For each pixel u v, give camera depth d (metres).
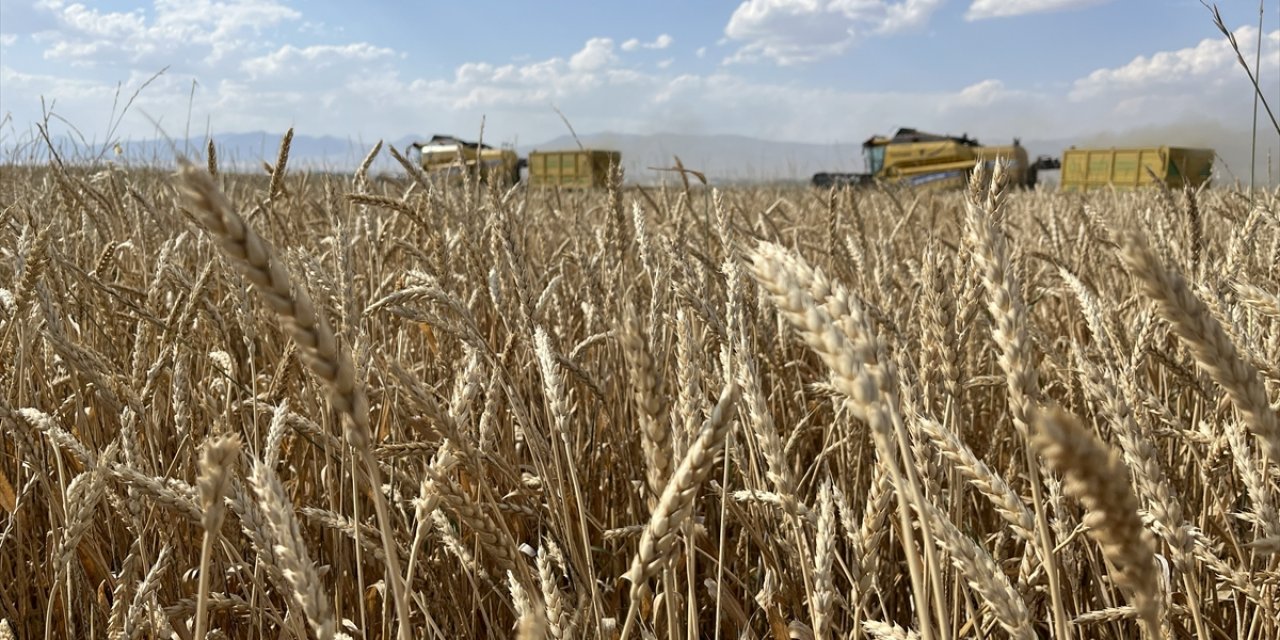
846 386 1.10
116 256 4.86
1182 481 3.35
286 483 3.40
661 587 2.81
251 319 3.18
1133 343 3.10
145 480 2.24
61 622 3.18
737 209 5.95
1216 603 2.79
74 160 6.98
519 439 3.84
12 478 3.58
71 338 3.91
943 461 2.24
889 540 3.14
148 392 3.02
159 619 2.49
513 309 3.41
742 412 2.80
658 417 1.41
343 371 1.14
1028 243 6.31
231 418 3.62
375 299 3.82
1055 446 0.87
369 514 3.38
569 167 36.59
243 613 3.03
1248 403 1.03
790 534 2.54
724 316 3.88
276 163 4.15
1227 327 2.16
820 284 1.17
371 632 3.08
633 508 3.47
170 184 6.27
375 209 4.94
